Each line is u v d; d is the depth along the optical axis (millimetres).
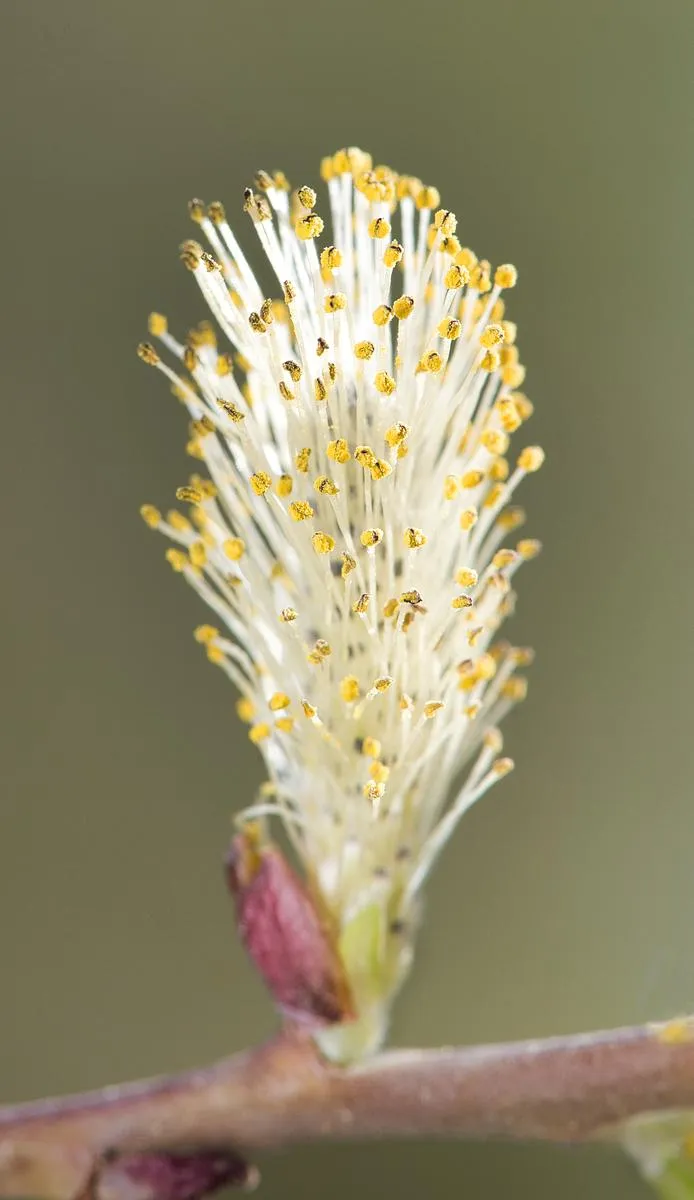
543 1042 119
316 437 120
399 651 120
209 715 144
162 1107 119
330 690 121
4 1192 118
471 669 121
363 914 120
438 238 120
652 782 145
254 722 122
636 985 141
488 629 122
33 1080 139
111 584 145
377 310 118
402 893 120
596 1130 118
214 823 142
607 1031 119
